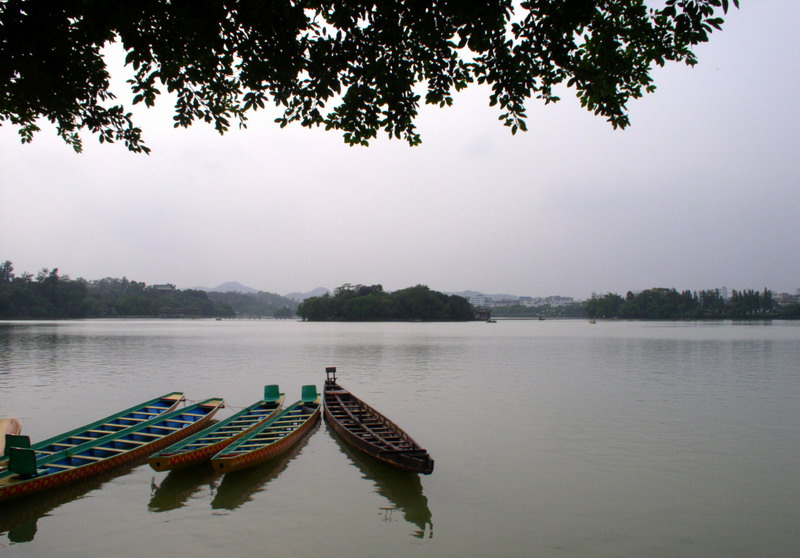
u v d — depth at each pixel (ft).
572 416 68.49
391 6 26.89
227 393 88.89
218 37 28.09
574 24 27.20
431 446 53.83
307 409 64.23
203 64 29.99
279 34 27.94
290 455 50.19
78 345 193.88
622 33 28.99
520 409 73.20
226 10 27.20
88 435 50.29
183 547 31.86
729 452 51.70
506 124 31.19
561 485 42.47
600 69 29.78
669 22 28.02
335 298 635.66
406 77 29.99
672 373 115.65
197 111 33.14
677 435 58.34
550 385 97.04
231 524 34.99
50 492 39.11
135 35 27.66
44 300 566.36
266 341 233.55
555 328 441.68
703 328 417.49
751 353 169.48
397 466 43.42
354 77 30.53
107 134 34.30
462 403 78.07
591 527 34.76
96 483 41.88
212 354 163.63
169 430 54.08
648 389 91.76
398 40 28.22
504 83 29.63
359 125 32.30
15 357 146.00
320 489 41.45
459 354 167.63
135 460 46.73
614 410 72.54
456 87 30.73
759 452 51.75
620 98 31.65
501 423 64.28
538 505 38.37
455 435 58.34
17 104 31.30
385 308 602.44
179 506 37.86
